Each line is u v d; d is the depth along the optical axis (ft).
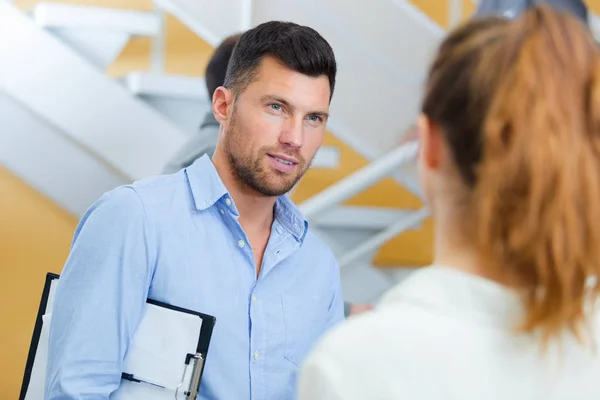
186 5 12.04
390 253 14.23
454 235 2.92
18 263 13.51
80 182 12.96
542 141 2.55
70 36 12.04
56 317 5.32
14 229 13.47
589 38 2.73
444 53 2.89
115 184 13.14
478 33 2.81
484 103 2.69
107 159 11.81
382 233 12.66
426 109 2.92
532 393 2.76
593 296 2.82
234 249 5.63
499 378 2.75
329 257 6.17
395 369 2.77
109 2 12.60
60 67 11.60
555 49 2.65
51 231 13.65
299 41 5.53
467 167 2.78
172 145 11.97
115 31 12.05
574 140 2.57
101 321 5.18
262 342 5.58
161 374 5.18
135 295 5.27
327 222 12.82
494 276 2.85
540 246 2.60
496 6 7.59
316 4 12.64
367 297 13.24
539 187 2.54
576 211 2.57
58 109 11.62
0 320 13.44
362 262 13.19
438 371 2.75
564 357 2.82
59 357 5.19
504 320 2.80
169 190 5.58
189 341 5.17
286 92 5.48
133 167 11.87
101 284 5.23
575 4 6.64
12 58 11.48
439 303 2.85
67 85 11.62
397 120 13.02
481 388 2.74
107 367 5.15
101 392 5.11
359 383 2.78
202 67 13.62
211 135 8.41
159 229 5.40
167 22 13.33
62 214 13.70
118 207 5.38
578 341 2.81
